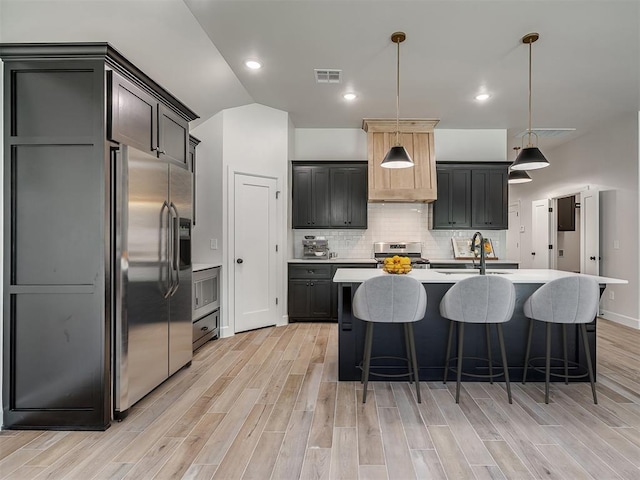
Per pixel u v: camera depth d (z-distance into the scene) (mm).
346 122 5375
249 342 4199
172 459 1983
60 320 2291
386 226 5645
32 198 2283
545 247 6738
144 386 2604
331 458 1982
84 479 1821
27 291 2285
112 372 2365
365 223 5395
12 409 2309
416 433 2238
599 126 5410
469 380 3066
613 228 5180
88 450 2072
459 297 2664
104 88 2273
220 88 3977
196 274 3760
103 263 2275
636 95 4277
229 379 3119
